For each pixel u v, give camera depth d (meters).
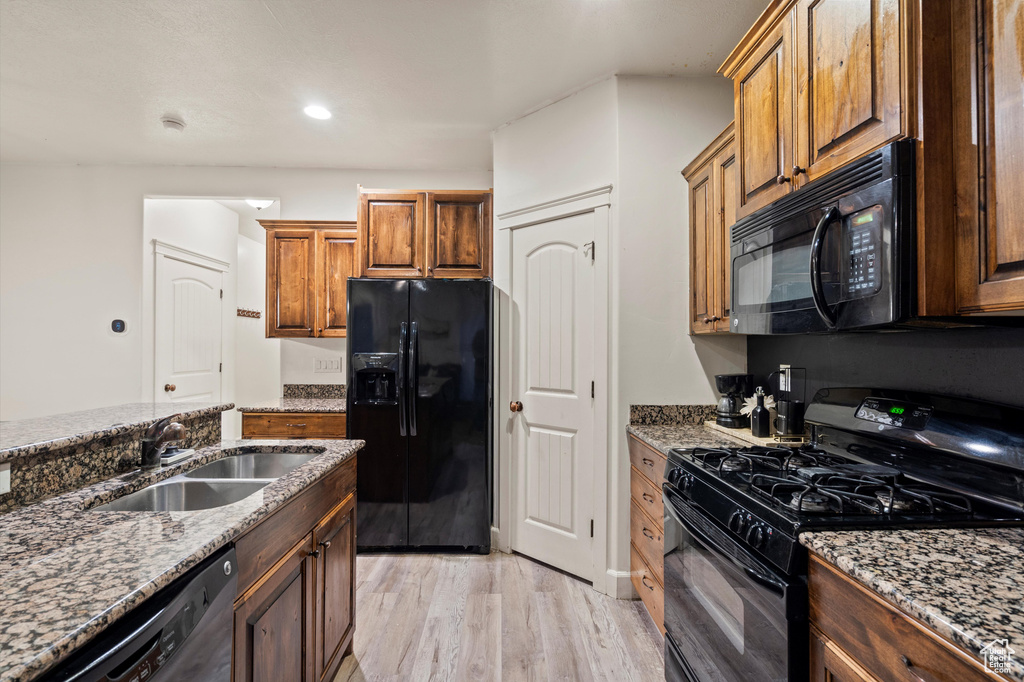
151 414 1.64
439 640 1.89
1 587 0.69
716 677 1.19
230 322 4.49
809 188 1.23
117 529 0.93
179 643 0.76
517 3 1.82
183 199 3.44
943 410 1.21
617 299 2.27
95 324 3.36
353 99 2.53
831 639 0.86
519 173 2.72
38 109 2.63
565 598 2.22
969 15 0.91
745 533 1.08
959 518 0.97
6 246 3.33
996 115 0.85
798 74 1.31
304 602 1.35
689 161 2.29
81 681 0.58
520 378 2.70
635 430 2.11
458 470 2.70
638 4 1.83
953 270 0.94
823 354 1.77
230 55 2.15
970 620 0.61
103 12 1.87
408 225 2.90
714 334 2.23
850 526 0.94
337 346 3.44
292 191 3.47
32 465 1.14
